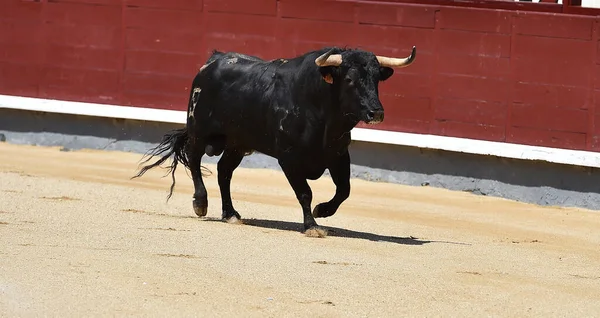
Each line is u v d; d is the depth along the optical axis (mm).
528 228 26641
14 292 14719
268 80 21844
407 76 34562
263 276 16750
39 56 38250
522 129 33750
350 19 35031
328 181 33781
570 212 31281
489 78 33969
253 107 21969
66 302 14305
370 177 34750
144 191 28016
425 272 18062
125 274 16266
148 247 18750
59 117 37875
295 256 18656
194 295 15141
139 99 37438
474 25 34031
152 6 37188
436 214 28234
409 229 24328
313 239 20844
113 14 37531
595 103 33062
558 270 19609
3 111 38250
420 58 34469
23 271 16062
